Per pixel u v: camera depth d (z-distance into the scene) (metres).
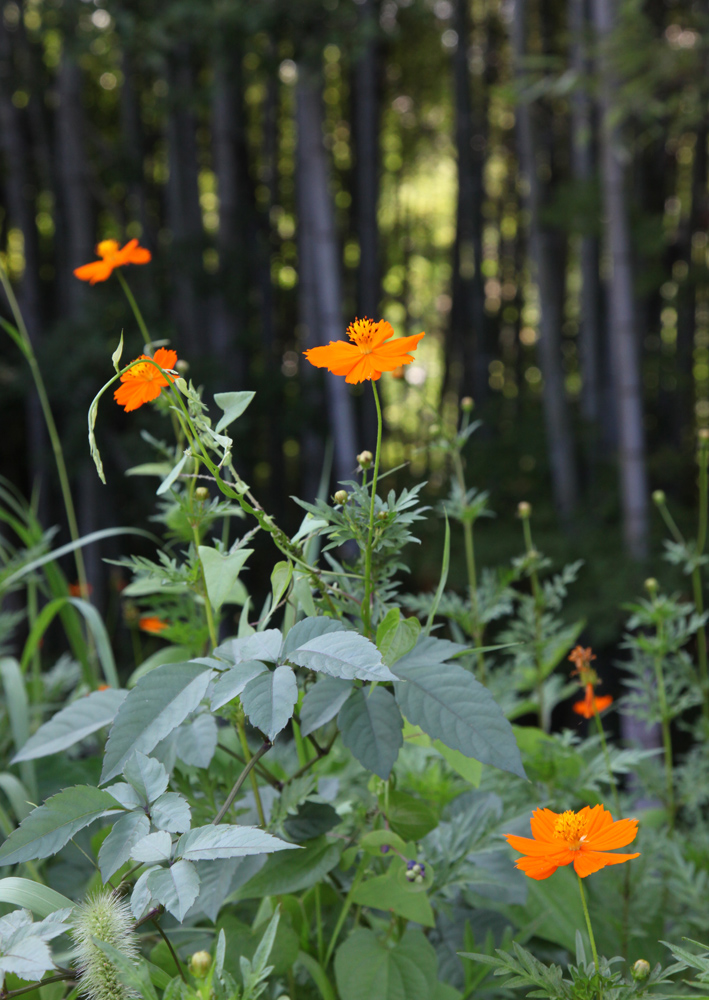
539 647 1.49
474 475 8.14
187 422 0.89
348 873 1.14
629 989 0.75
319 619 0.83
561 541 6.46
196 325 7.57
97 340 6.29
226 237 7.64
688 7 6.94
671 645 1.41
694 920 1.18
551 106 9.36
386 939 0.99
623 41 5.00
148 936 1.01
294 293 10.68
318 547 1.22
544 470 8.07
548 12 8.51
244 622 1.00
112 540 6.91
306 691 0.97
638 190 8.95
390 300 13.40
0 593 1.48
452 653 0.91
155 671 0.85
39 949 0.67
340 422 6.52
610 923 1.20
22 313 7.47
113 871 0.74
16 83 7.28
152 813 0.77
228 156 7.58
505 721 0.83
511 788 1.36
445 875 1.03
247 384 7.82
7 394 6.71
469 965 1.00
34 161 7.88
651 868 1.28
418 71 10.88
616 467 7.88
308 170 6.24
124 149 7.56
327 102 10.64
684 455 8.68
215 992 0.68
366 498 0.93
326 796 1.18
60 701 1.72
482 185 10.16
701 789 1.42
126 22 5.28
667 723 1.43
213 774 1.14
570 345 11.49
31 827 0.78
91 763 1.32
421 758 1.31
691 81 5.11
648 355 9.25
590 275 8.05
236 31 5.49
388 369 0.86
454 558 6.26
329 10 5.52
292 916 1.02
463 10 9.02
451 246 12.34
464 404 1.42
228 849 0.69
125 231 7.84
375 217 8.61
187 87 7.06
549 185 9.73
